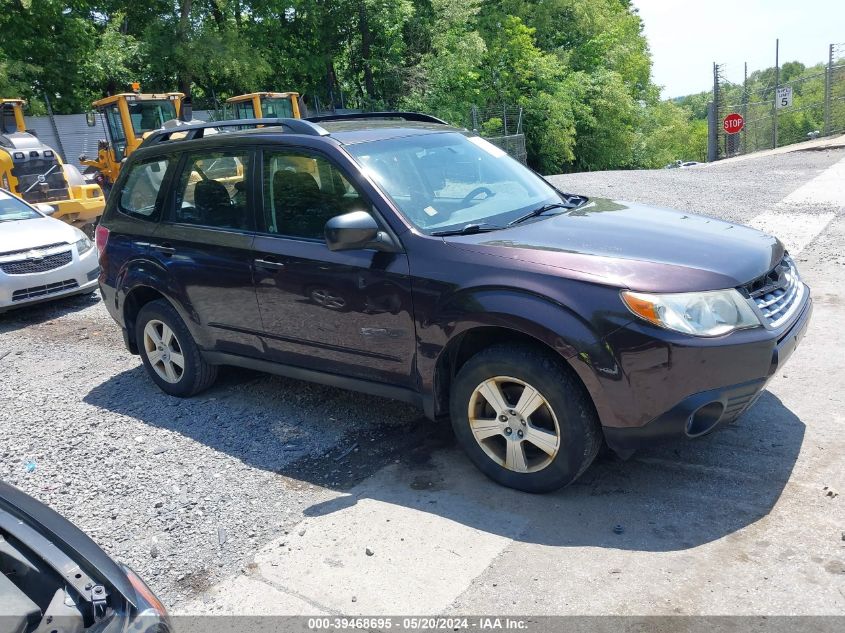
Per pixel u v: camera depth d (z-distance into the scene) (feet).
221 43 97.91
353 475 13.71
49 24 87.04
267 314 15.33
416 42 117.60
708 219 14.56
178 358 17.99
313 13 106.93
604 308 11.02
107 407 18.28
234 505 13.01
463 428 12.89
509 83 131.13
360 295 13.56
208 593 10.68
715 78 97.86
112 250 18.49
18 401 19.35
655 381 10.91
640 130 185.06
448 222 13.57
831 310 20.10
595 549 10.76
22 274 28.14
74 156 89.97
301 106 71.51
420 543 11.34
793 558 10.08
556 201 15.51
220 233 16.01
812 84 113.19
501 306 11.72
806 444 13.06
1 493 7.36
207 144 16.52
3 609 5.91
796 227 31.37
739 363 11.05
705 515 11.30
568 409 11.48
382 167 14.19
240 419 16.69
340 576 10.75
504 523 11.65
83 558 6.69
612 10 172.45
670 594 9.66
